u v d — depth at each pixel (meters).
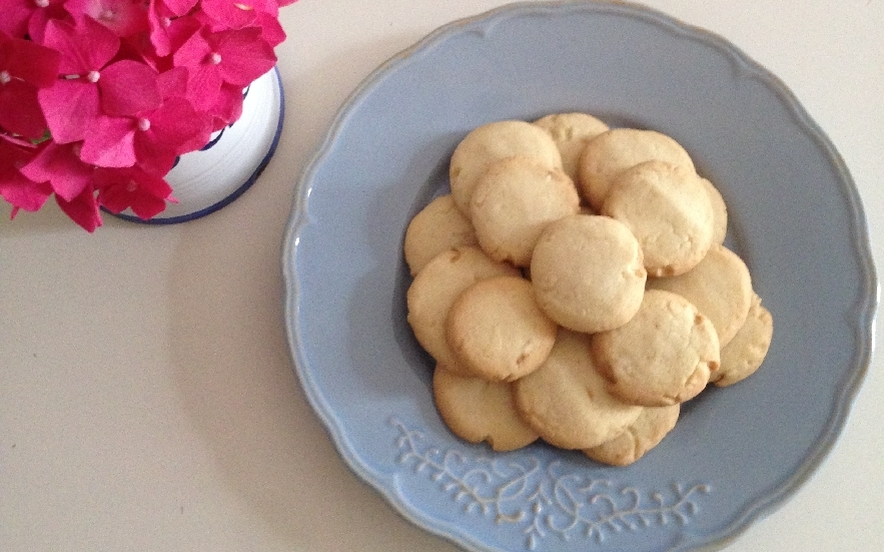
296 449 0.38
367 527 0.37
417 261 0.39
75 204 0.29
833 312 0.39
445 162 0.41
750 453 0.38
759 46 0.44
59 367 0.38
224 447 0.38
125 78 0.26
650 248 0.38
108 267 0.39
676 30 0.41
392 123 0.40
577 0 0.40
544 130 0.41
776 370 0.39
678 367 0.37
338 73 0.42
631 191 0.38
